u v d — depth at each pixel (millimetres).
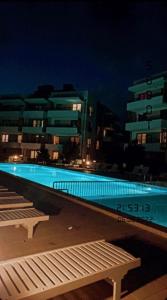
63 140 44781
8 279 2650
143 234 5676
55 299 3197
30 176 23703
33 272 2807
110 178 19219
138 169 24844
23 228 5680
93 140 45969
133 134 37000
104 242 3752
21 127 46094
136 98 37406
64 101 44406
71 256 3234
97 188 16094
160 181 17219
